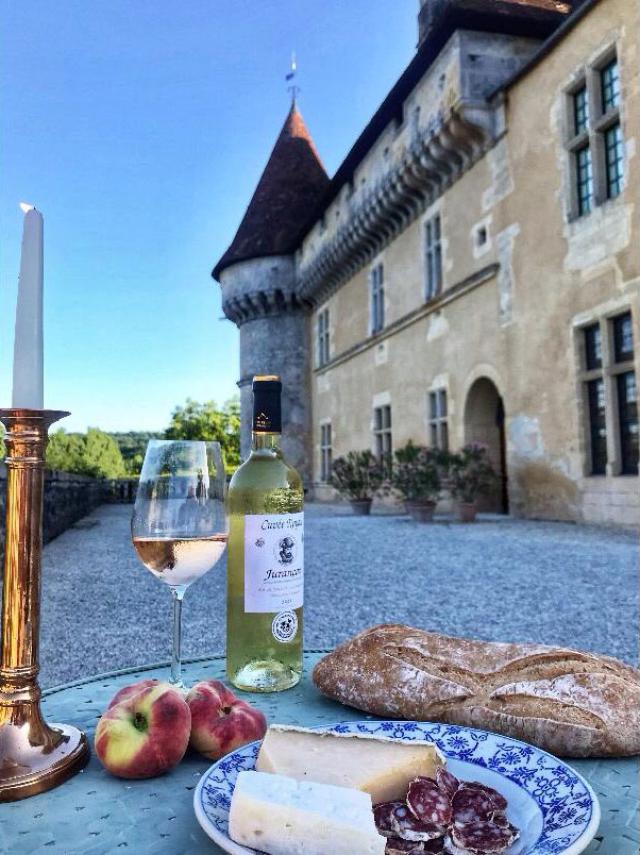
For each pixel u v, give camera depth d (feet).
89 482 61.62
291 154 90.68
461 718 3.49
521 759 2.89
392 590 18.47
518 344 39.01
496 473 43.34
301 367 82.79
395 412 56.39
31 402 2.99
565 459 35.01
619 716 3.24
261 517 4.20
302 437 81.56
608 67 33.12
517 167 39.52
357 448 65.36
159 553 3.72
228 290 87.30
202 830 2.49
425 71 46.75
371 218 57.57
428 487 40.04
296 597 4.29
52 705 3.95
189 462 3.85
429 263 51.47
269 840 2.20
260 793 2.27
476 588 18.38
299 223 83.92
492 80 42.32
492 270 41.32
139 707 3.00
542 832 2.34
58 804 2.69
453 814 2.36
